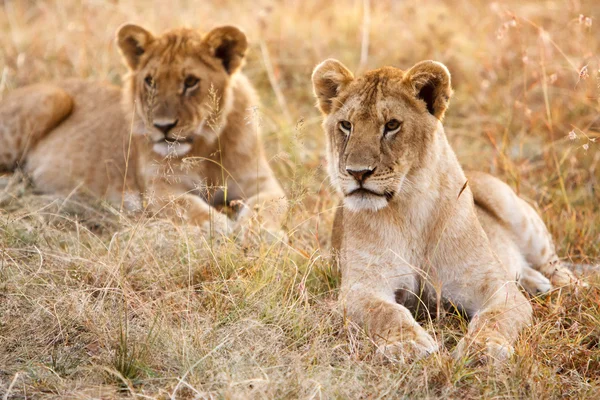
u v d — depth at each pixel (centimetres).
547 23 1884
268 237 1072
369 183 837
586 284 953
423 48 1822
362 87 880
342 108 882
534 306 907
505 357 755
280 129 1538
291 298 880
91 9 1952
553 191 1268
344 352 788
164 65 1212
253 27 1897
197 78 1216
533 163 1421
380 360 769
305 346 795
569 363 802
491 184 1041
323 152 1449
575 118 1523
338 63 914
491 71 1620
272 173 1353
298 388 701
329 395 696
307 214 1137
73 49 1789
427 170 878
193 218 1155
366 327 820
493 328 792
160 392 706
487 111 1602
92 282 935
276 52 1827
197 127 1212
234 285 902
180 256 989
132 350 768
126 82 1309
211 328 803
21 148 1420
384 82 871
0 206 1228
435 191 886
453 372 736
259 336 807
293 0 2005
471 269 890
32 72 1697
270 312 851
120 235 1062
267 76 1750
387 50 1838
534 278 1016
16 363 770
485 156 1409
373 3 2028
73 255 978
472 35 1862
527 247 1048
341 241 973
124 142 1320
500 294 852
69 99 1447
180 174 1235
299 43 1870
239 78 1321
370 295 855
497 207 1030
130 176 1313
